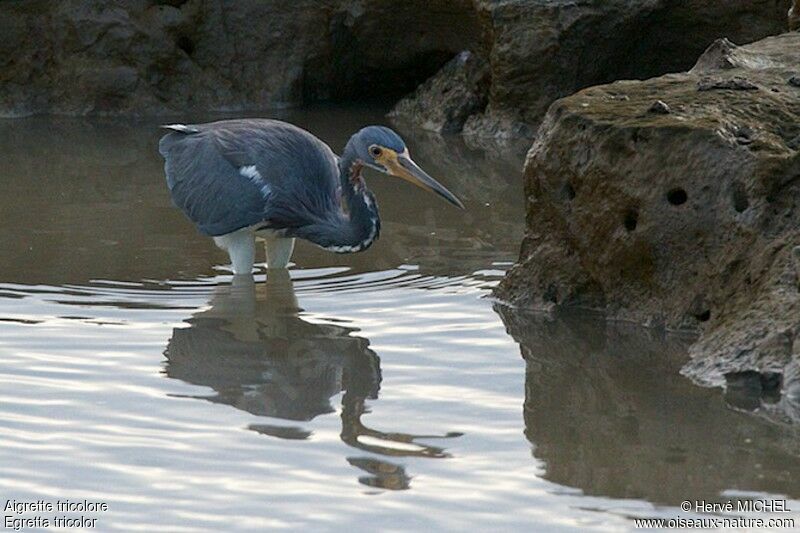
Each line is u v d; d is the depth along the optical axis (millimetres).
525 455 10008
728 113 13016
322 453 10078
